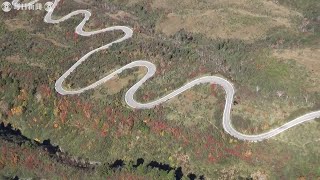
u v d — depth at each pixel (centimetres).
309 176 19538
